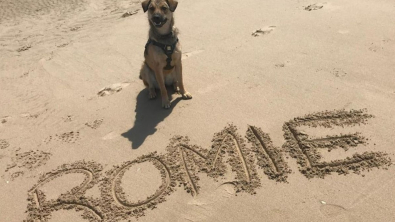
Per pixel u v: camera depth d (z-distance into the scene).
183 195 1.59
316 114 1.89
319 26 2.77
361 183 1.51
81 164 1.84
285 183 1.57
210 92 2.20
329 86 2.09
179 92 2.26
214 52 2.64
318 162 1.63
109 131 2.03
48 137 2.06
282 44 2.60
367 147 1.67
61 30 3.66
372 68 2.19
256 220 1.44
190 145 1.83
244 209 1.49
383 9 2.90
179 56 2.07
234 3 3.50
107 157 1.85
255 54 2.53
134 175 1.72
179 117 2.04
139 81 2.47
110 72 2.64
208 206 1.52
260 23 2.98
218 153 1.76
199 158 1.75
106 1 4.41
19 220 1.59
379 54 2.31
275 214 1.45
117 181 1.70
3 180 1.81
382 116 1.82
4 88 2.66
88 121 2.14
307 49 2.49
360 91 2.01
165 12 1.94
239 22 3.07
